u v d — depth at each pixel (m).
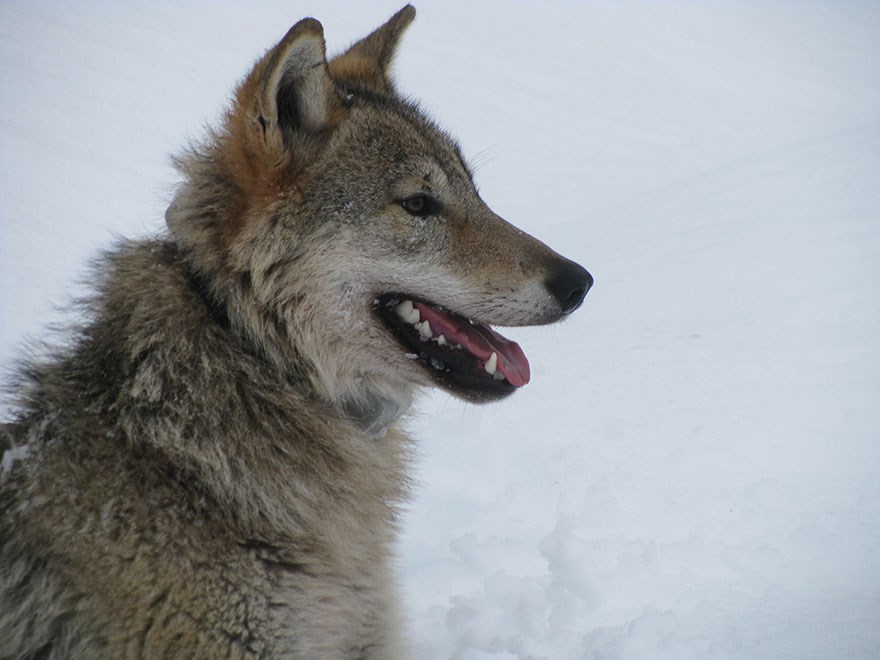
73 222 28.11
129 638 7.53
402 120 9.51
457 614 10.93
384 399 9.65
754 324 20.31
